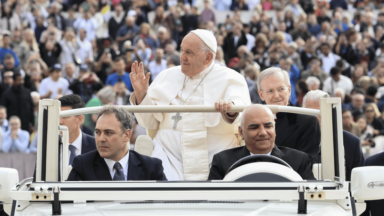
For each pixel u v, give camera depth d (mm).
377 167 13172
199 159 19297
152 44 70938
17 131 40875
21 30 76188
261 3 92062
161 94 20438
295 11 88438
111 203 13195
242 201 13102
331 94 56562
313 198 11719
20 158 36188
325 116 14453
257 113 15086
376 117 46062
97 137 15078
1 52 65062
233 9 90750
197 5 91500
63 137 15703
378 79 63406
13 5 82875
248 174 12914
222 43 73062
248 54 60656
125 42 68375
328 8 94625
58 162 14320
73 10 86688
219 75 20297
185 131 19562
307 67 66438
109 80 54094
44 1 89562
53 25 75688
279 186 12086
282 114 20219
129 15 80062
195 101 20219
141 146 19344
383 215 20547
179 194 11836
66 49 68500
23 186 12594
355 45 74375
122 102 48344
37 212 12344
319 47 70375
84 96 51375
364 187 12930
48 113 14352
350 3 98750
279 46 65688
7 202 13836
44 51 68062
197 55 19875
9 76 53594
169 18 79375
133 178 15633
